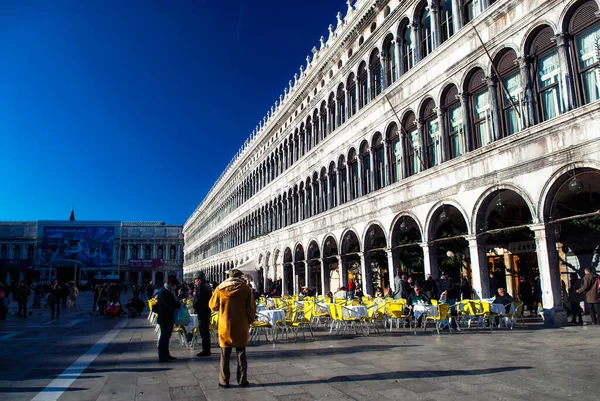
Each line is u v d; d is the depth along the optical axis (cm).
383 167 2630
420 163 2256
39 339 1639
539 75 1669
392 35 2570
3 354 1275
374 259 2780
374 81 2788
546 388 728
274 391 773
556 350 1077
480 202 1842
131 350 1323
